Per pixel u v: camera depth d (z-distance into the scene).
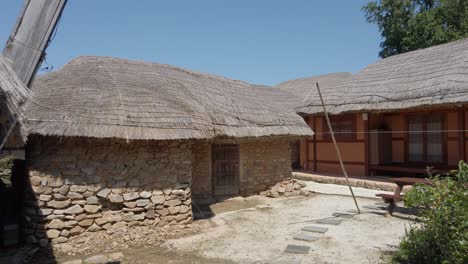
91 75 9.18
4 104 3.79
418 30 22.72
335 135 15.83
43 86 8.91
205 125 8.81
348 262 6.07
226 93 12.75
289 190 12.25
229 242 7.41
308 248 6.85
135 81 9.47
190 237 7.82
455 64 12.56
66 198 7.23
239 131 10.69
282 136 12.23
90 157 7.45
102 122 7.42
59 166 7.25
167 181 8.10
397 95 13.01
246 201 11.30
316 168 16.67
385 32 25.22
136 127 7.64
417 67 13.99
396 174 14.35
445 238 4.75
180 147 8.31
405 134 14.07
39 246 7.04
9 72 3.91
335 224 8.47
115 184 7.59
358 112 13.91
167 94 9.30
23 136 4.15
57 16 4.44
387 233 7.58
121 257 6.73
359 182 13.25
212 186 11.48
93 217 7.38
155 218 7.89
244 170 11.97
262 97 14.50
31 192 7.18
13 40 4.29
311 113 15.55
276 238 7.58
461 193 4.68
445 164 12.80
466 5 21.67
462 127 11.84
